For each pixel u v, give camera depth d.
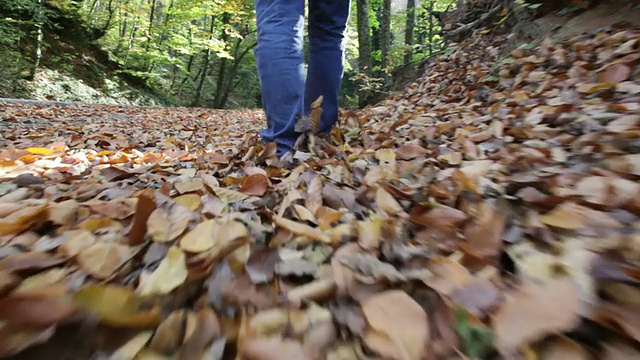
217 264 0.64
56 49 11.37
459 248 0.72
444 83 4.19
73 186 1.20
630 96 1.68
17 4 9.61
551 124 1.64
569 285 0.54
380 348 0.49
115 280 0.62
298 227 0.78
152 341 0.50
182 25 13.48
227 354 0.50
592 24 3.26
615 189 0.85
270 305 0.58
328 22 1.80
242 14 13.14
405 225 0.86
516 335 0.47
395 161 1.48
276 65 1.56
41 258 0.62
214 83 20.52
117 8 13.05
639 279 0.55
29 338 0.46
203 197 0.94
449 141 1.79
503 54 4.18
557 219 0.79
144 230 0.72
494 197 0.96
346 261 0.67
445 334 0.51
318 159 1.49
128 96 12.55
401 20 10.51
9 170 1.42
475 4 6.45
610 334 0.48
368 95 7.46
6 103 5.99
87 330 0.48
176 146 2.45
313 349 0.50
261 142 1.88
